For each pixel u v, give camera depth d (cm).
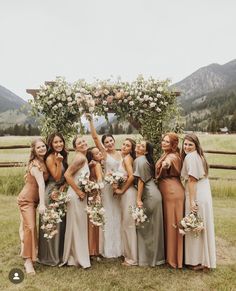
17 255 579
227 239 680
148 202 535
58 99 638
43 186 515
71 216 526
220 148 2580
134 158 572
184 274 506
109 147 585
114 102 666
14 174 1237
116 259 564
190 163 514
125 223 542
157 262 536
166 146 541
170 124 677
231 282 481
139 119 676
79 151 541
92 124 596
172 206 528
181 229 504
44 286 463
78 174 534
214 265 511
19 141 2833
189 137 527
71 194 528
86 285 466
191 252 517
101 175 562
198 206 515
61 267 526
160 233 537
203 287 466
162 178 541
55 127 648
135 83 670
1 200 1066
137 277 494
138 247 541
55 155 538
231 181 1244
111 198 570
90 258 563
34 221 521
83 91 631
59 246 538
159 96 655
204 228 511
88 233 560
